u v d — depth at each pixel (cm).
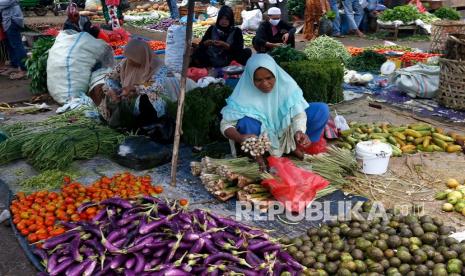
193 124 519
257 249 314
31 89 770
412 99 733
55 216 376
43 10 1969
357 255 315
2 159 495
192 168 455
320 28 1341
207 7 1845
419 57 930
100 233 308
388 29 1384
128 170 477
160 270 281
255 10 1552
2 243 359
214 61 779
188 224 316
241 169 409
